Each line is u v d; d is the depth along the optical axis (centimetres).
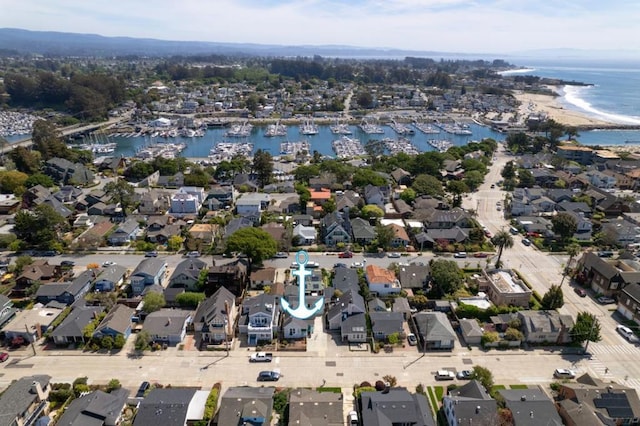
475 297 8112
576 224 10475
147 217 12006
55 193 13562
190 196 12481
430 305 7900
